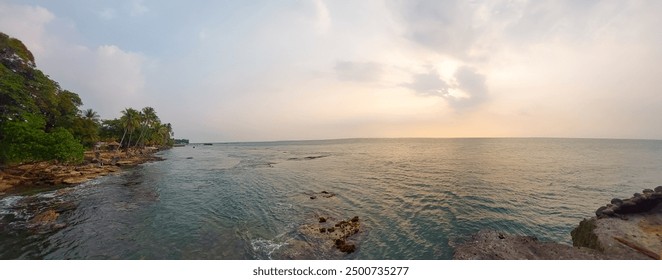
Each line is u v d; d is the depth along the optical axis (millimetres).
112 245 14336
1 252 13414
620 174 38000
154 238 15258
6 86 32281
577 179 34000
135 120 76000
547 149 100562
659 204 14031
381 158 68000
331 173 41688
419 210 20609
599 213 14555
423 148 116750
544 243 13281
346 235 15344
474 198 24297
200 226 17172
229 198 25016
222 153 107688
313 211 20391
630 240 11688
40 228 16656
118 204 22469
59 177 33250
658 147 114438
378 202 23062
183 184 32438
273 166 53438
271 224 17391
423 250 13734
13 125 29891
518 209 21109
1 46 37219
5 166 32500
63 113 51406
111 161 53969
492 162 53688
